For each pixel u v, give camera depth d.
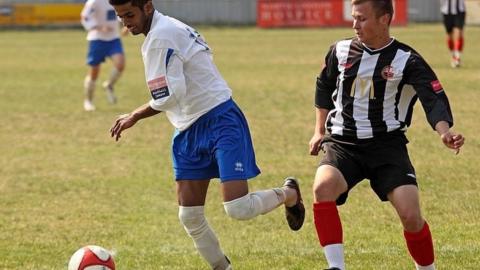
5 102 49.81
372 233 20.98
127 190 26.92
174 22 15.82
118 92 54.06
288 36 103.06
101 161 31.91
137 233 21.64
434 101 14.99
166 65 15.56
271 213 23.42
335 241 15.21
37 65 74.56
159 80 15.59
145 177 28.86
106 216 23.53
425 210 23.34
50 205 24.97
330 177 15.36
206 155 16.14
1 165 31.39
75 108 46.84
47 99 51.06
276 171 29.30
